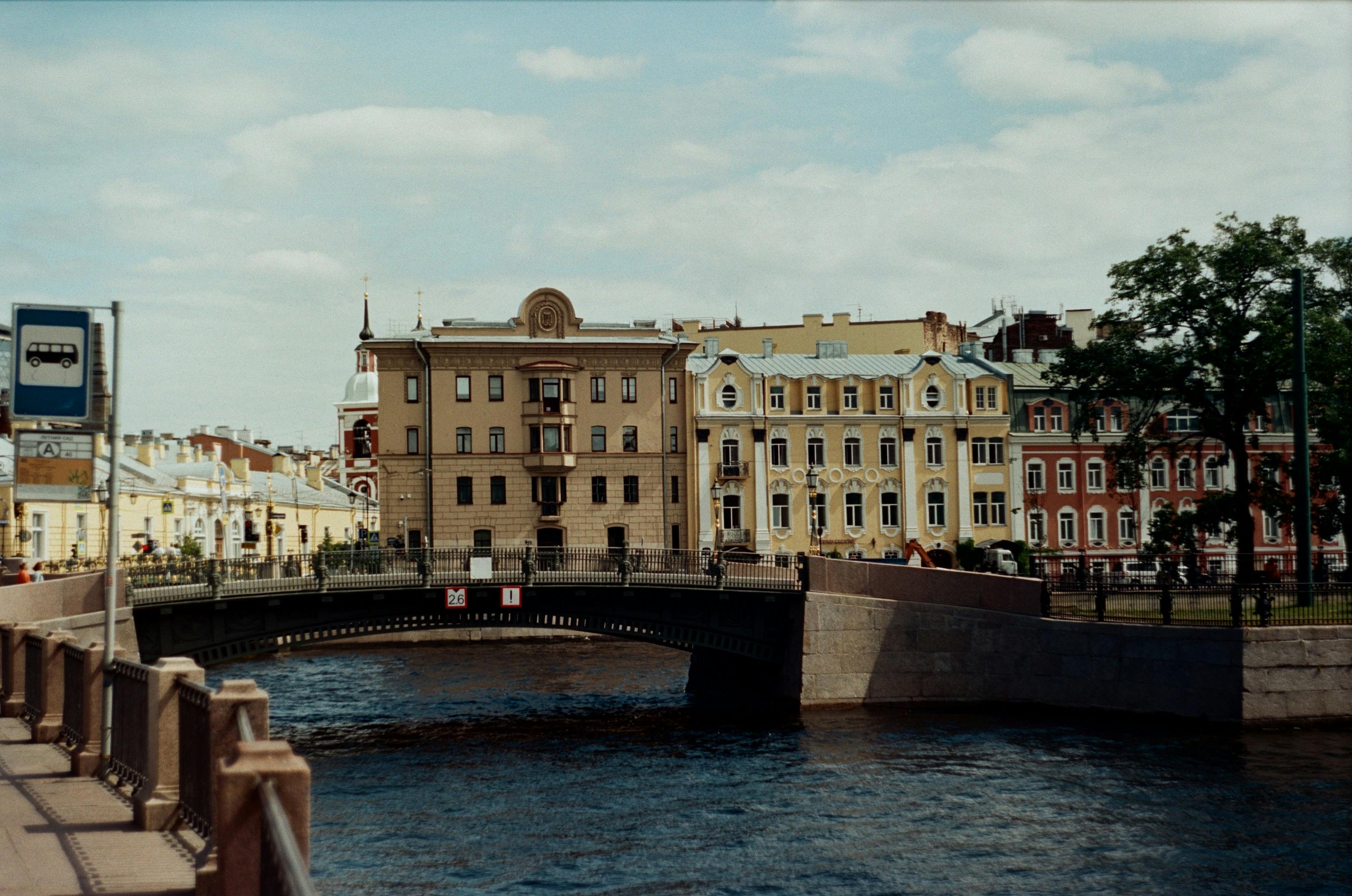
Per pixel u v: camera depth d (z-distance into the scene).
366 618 42.44
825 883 23.84
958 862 25.11
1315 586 39.56
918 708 45.00
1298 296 44.09
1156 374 56.66
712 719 43.84
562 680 55.91
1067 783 31.73
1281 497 55.00
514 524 77.75
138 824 13.05
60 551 61.56
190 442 113.06
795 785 32.28
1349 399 53.88
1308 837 26.33
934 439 83.44
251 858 8.67
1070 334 103.19
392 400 77.56
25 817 13.52
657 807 30.08
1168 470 85.75
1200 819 27.95
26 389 15.84
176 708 13.14
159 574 38.12
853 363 85.06
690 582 44.66
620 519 79.19
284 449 149.75
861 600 45.41
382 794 31.61
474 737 40.44
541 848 26.27
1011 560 75.56
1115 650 41.31
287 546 97.75
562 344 78.69
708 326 104.25
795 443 82.00
